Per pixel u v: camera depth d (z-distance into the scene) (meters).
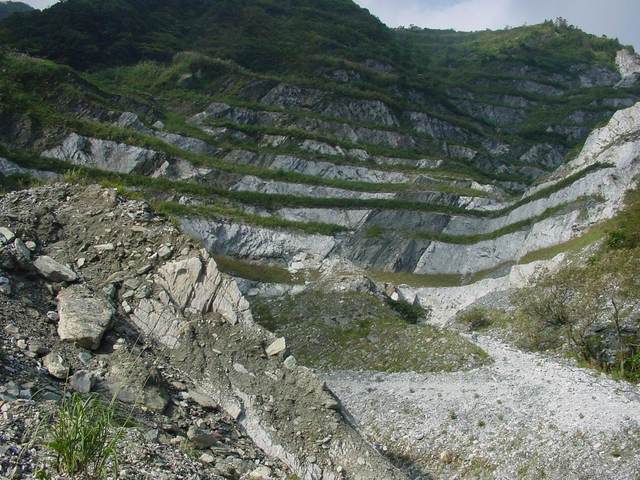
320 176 76.38
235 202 62.41
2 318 10.89
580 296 32.78
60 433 7.87
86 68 95.25
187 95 91.38
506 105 133.00
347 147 83.62
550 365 27.39
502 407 22.58
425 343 32.91
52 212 15.00
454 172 81.88
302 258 56.41
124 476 8.27
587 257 42.09
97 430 8.00
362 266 59.19
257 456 11.30
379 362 32.38
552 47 172.00
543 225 55.47
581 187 56.25
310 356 34.75
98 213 15.16
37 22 99.56
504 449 20.25
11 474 7.39
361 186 71.31
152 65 98.81
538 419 21.02
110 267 13.89
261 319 40.84
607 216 51.09
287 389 12.69
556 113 127.25
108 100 75.88
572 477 17.81
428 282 57.75
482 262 59.75
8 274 12.20
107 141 63.56
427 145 94.75
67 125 62.69
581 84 152.38
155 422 10.49
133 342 12.16
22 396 9.19
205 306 13.73
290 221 59.69
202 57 99.56
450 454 21.08
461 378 27.69
